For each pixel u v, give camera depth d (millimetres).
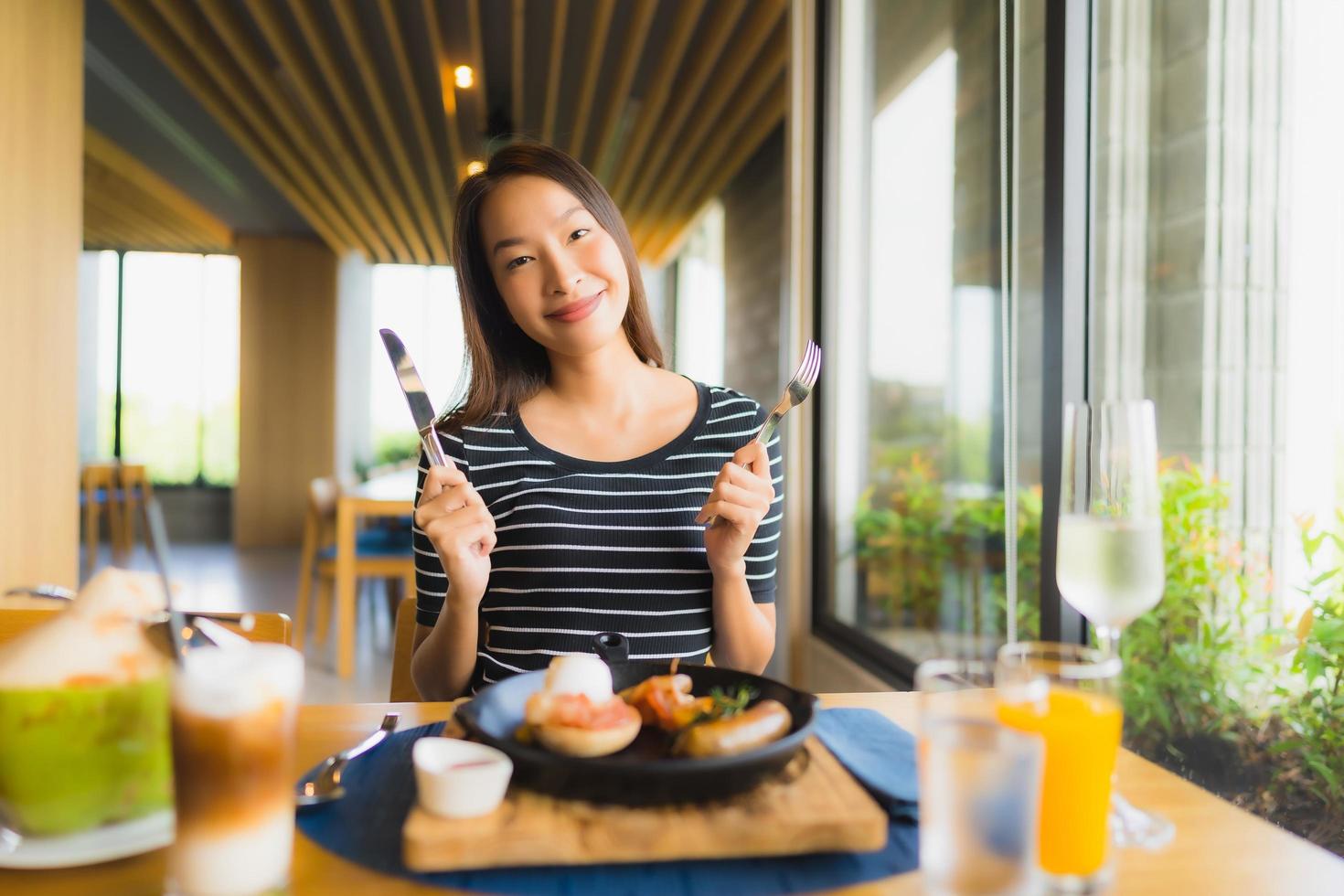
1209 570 1396
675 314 9500
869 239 2883
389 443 9312
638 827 601
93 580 627
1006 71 1910
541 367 1371
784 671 3404
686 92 4805
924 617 2424
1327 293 1198
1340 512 1174
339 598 3797
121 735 595
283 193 6812
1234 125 1345
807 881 598
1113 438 763
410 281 9477
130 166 6285
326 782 728
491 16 4215
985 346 2094
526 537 1233
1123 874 617
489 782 613
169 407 9023
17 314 2660
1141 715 1525
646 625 1219
